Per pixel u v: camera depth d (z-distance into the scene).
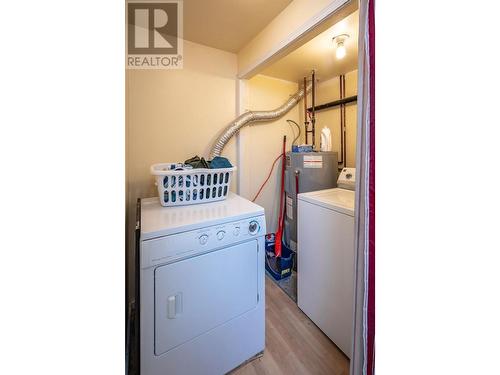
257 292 1.25
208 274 1.06
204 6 1.44
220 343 1.11
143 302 0.90
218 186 1.46
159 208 1.28
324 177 2.26
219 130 2.10
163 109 1.81
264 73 2.45
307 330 1.48
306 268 1.60
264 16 1.54
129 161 1.70
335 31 1.64
